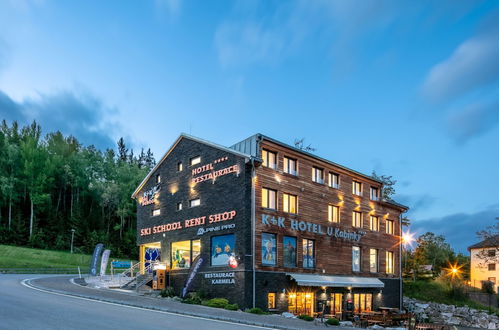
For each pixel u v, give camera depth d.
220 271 28.14
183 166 33.69
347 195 36.31
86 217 89.00
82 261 71.06
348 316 30.92
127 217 94.81
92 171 94.44
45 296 23.33
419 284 51.53
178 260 33.03
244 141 29.94
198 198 31.77
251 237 27.34
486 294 50.09
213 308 23.56
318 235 32.47
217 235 29.17
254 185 28.11
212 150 30.95
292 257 30.09
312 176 33.28
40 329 14.01
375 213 39.47
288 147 30.72
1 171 79.44
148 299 25.48
